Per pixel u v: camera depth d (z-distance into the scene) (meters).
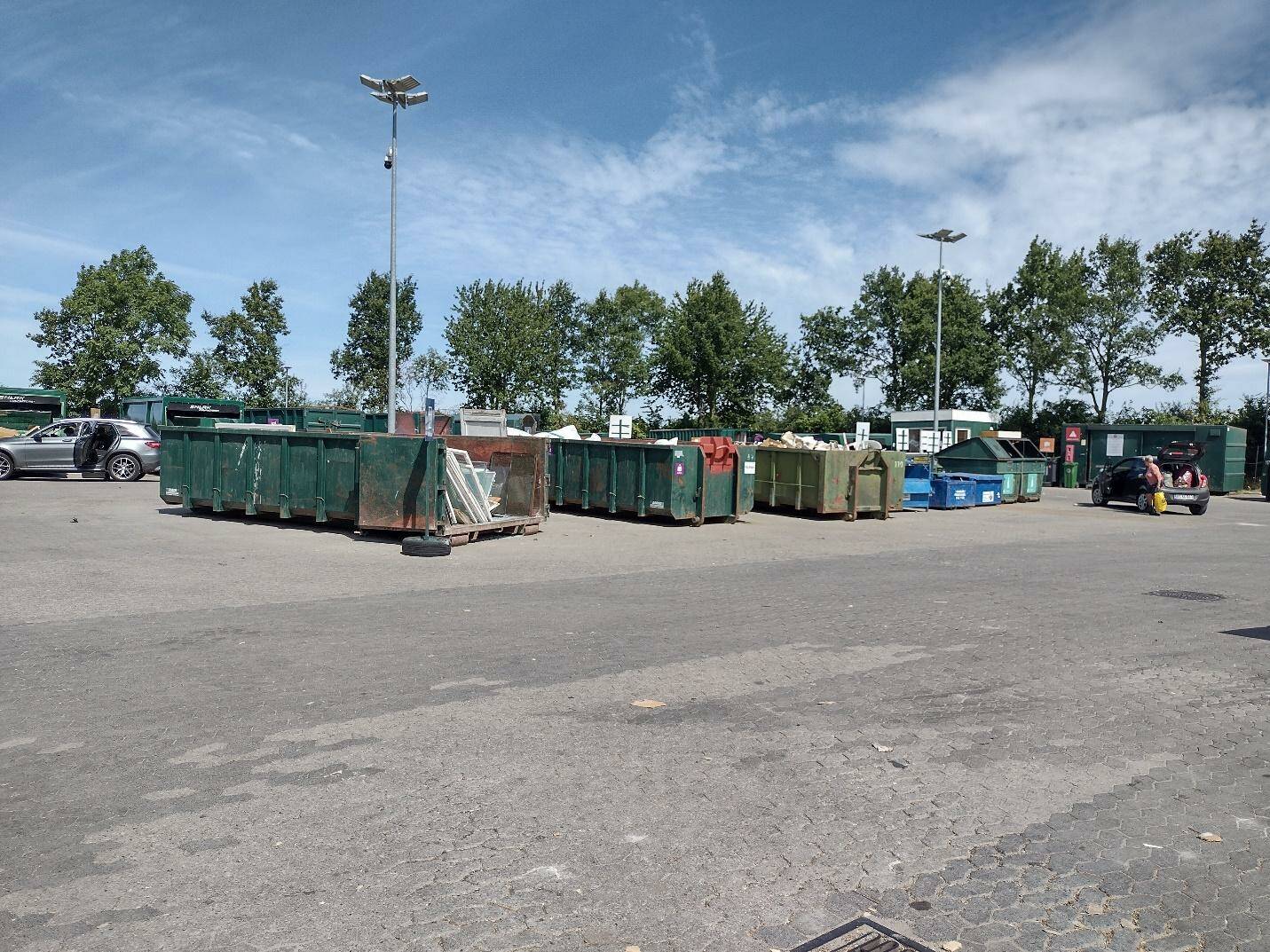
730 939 2.99
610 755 4.66
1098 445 35.75
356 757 4.58
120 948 2.88
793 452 20.22
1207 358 48.75
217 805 3.98
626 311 61.88
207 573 10.35
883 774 4.48
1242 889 3.40
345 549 12.62
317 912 3.11
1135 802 4.19
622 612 8.55
